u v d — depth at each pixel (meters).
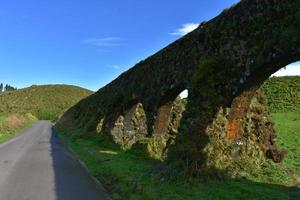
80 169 22.31
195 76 19.00
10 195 15.37
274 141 20.25
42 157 28.28
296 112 52.41
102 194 15.52
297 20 14.55
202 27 20.53
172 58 24.17
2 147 35.84
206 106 18.14
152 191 14.85
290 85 64.62
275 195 14.86
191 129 18.06
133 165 21.84
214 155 17.53
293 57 15.12
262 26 16.44
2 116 77.69
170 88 24.19
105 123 40.22
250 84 17.28
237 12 18.00
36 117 162.38
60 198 14.86
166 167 17.62
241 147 18.42
